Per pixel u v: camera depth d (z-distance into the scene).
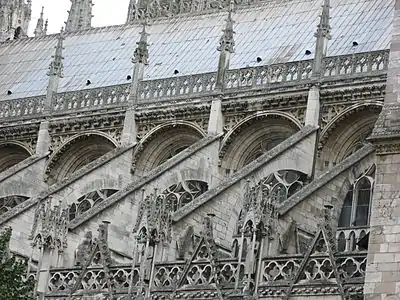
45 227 56.56
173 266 52.19
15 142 78.44
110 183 69.69
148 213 53.38
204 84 71.62
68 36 88.25
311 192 55.44
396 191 42.81
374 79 64.56
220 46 71.38
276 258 48.62
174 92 72.50
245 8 80.31
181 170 65.88
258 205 49.62
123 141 72.31
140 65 74.50
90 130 75.00
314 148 64.88
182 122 71.31
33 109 78.19
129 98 73.62
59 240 56.88
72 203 67.19
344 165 58.19
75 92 76.69
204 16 82.12
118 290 53.53
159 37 82.25
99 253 55.62
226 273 50.44
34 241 56.53
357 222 57.91
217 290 49.91
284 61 72.06
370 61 65.81
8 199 72.94
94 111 74.81
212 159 68.06
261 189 50.38
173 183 65.25
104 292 53.84
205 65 76.19
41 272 55.94
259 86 68.69
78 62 83.94
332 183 56.97
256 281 48.56
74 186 67.56
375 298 41.66
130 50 82.56
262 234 49.31
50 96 77.50
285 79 68.38
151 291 51.94
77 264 57.12
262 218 49.38
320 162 65.12
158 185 64.25
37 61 86.81
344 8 74.25
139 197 62.84
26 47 89.44
